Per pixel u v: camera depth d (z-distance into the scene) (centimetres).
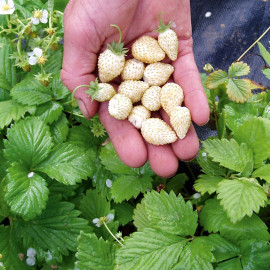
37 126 21
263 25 37
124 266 18
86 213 23
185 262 18
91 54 23
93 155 25
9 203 19
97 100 22
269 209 22
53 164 21
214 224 19
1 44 24
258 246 18
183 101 23
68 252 21
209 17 38
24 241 21
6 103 23
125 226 25
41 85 24
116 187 23
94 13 22
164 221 19
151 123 21
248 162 20
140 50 23
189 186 27
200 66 36
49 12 26
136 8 24
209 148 20
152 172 23
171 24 25
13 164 20
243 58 35
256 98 26
